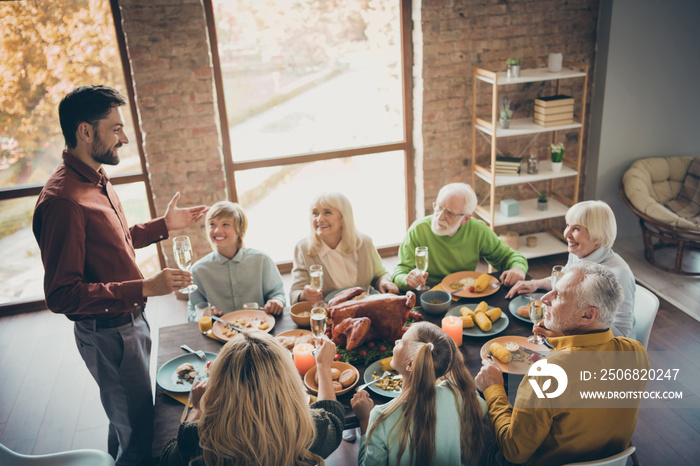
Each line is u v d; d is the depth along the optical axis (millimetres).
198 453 1396
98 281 2158
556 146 4098
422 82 4090
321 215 2594
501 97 4262
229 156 4109
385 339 2125
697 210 4254
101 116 2062
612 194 4613
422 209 4469
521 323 2285
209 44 3811
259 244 4422
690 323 3473
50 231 2027
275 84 4020
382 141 4387
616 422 1606
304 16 3895
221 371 1373
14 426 2918
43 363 3469
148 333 2396
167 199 3988
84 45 3664
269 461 1354
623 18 4090
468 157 4391
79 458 2016
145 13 3535
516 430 1615
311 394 1898
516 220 4141
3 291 4062
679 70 4312
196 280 2672
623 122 4395
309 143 4238
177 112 3791
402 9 4035
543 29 4172
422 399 1506
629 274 2275
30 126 3760
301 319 2314
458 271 2895
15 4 3486
